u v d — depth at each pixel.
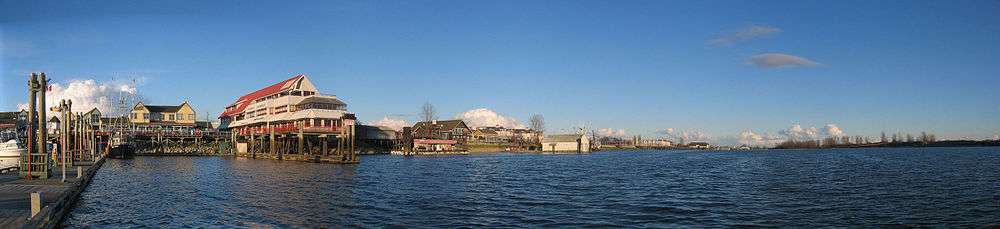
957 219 30.39
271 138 107.69
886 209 34.12
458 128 190.25
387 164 88.50
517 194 41.94
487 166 84.88
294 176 58.66
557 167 83.56
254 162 92.00
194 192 42.25
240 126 135.75
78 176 42.16
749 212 33.19
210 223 28.72
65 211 31.05
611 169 78.00
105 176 58.31
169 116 154.38
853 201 37.84
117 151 104.38
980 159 106.88
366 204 35.59
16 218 23.14
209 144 140.38
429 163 93.69
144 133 132.50
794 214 32.34
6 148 68.44
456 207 34.66
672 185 50.34
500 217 31.09
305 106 108.56
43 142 42.25
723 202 37.69
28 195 30.78
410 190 44.00
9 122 132.75
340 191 43.00
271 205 35.00
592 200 38.69
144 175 59.91
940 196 40.34
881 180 54.72
